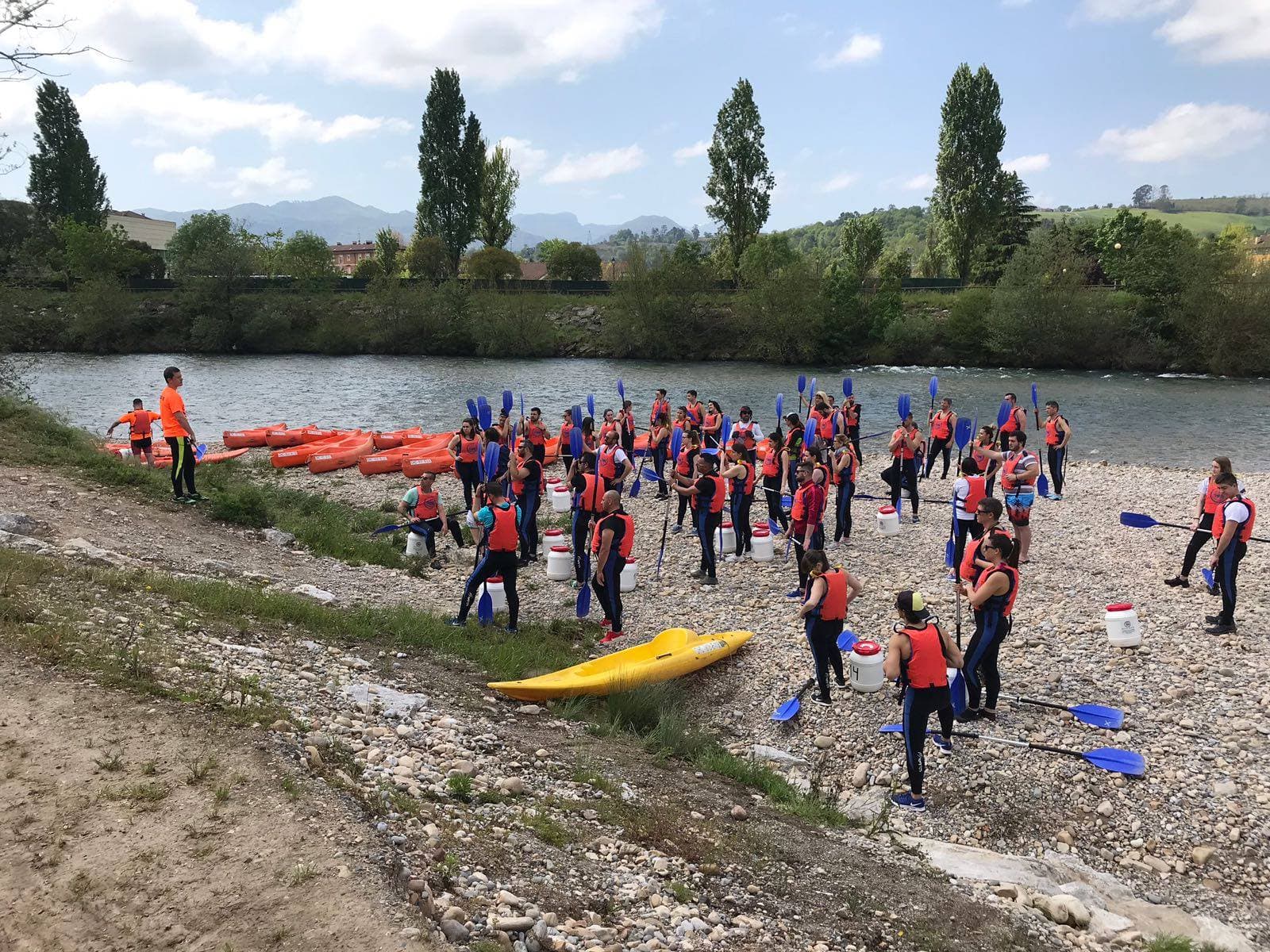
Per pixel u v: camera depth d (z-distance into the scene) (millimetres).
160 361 58875
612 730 8430
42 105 75125
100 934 3867
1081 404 38062
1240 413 34938
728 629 11664
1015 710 9094
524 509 14461
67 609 7465
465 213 75625
